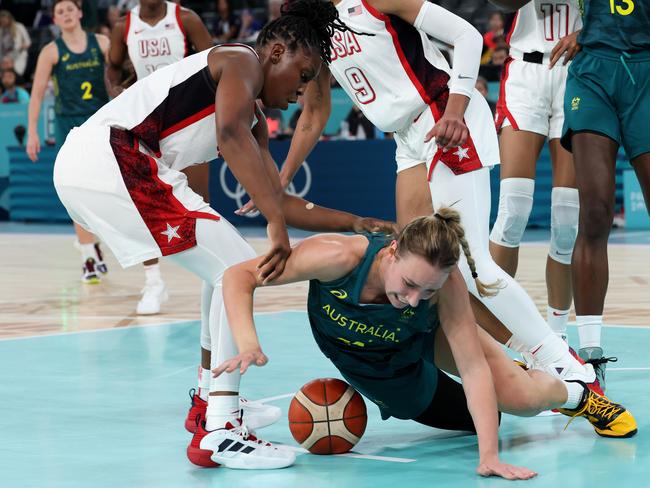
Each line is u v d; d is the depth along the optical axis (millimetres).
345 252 3398
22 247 12844
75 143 3842
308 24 3697
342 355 3701
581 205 4543
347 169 13625
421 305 3477
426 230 3135
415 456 3754
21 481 3455
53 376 5328
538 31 5270
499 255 5316
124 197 3732
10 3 20562
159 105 3793
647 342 6023
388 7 4332
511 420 4328
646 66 4520
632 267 9734
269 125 14055
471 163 4395
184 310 7836
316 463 3670
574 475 3418
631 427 3955
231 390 3664
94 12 16375
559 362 4195
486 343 3740
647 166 4562
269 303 8125
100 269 9695
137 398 4793
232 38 16391
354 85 4570
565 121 4672
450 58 11531
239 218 14938
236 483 3398
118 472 3564
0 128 16422
